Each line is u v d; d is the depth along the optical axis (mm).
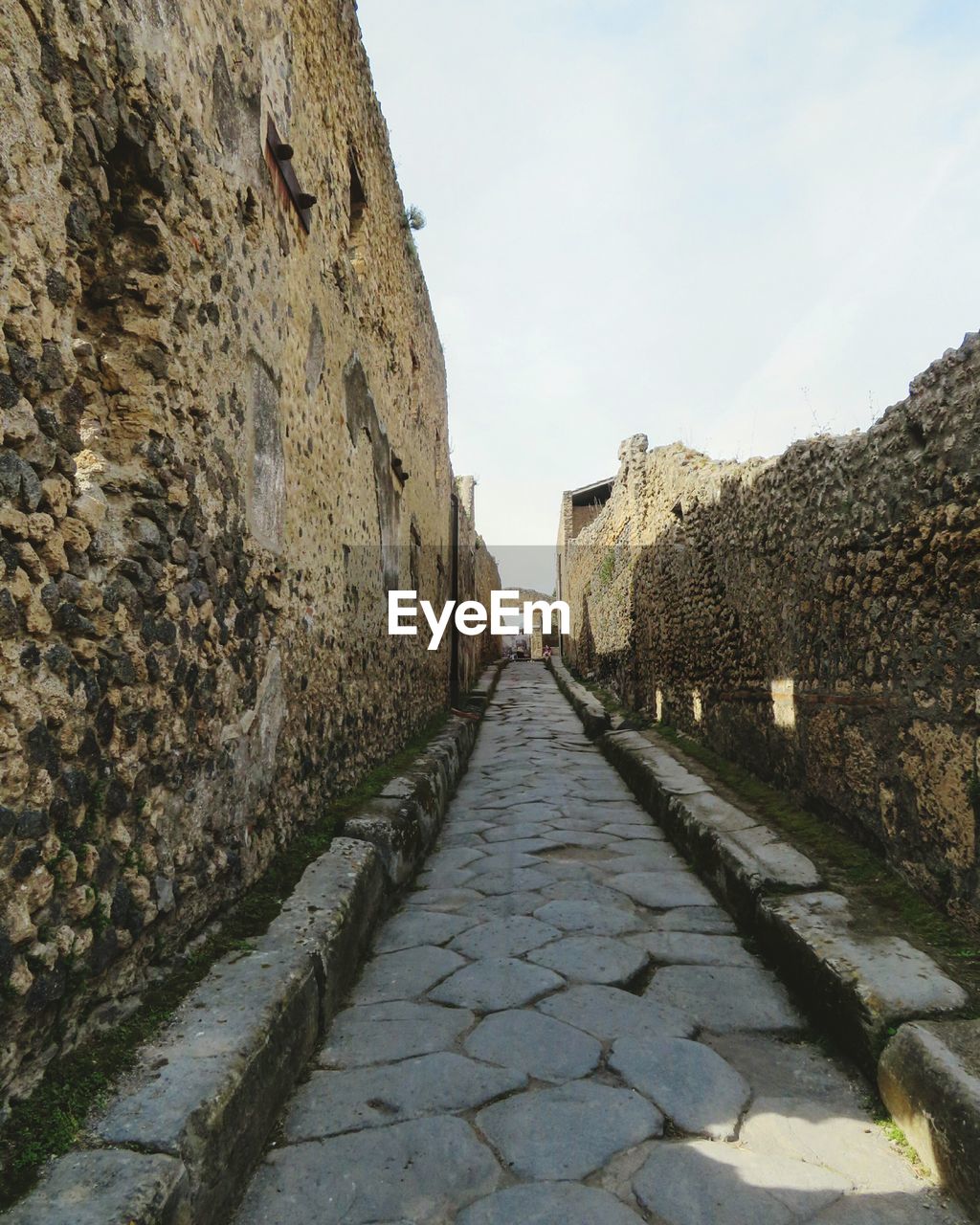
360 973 2824
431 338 9305
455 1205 1613
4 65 1456
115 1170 1316
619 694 11836
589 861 4246
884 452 3012
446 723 8906
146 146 2029
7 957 1383
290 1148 1795
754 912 2996
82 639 1664
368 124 5496
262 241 3027
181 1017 1866
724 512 5598
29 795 1461
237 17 2779
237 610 2672
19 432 1453
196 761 2279
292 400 3469
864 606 3197
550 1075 2109
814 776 3809
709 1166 1730
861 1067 2061
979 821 2383
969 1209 1570
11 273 1451
